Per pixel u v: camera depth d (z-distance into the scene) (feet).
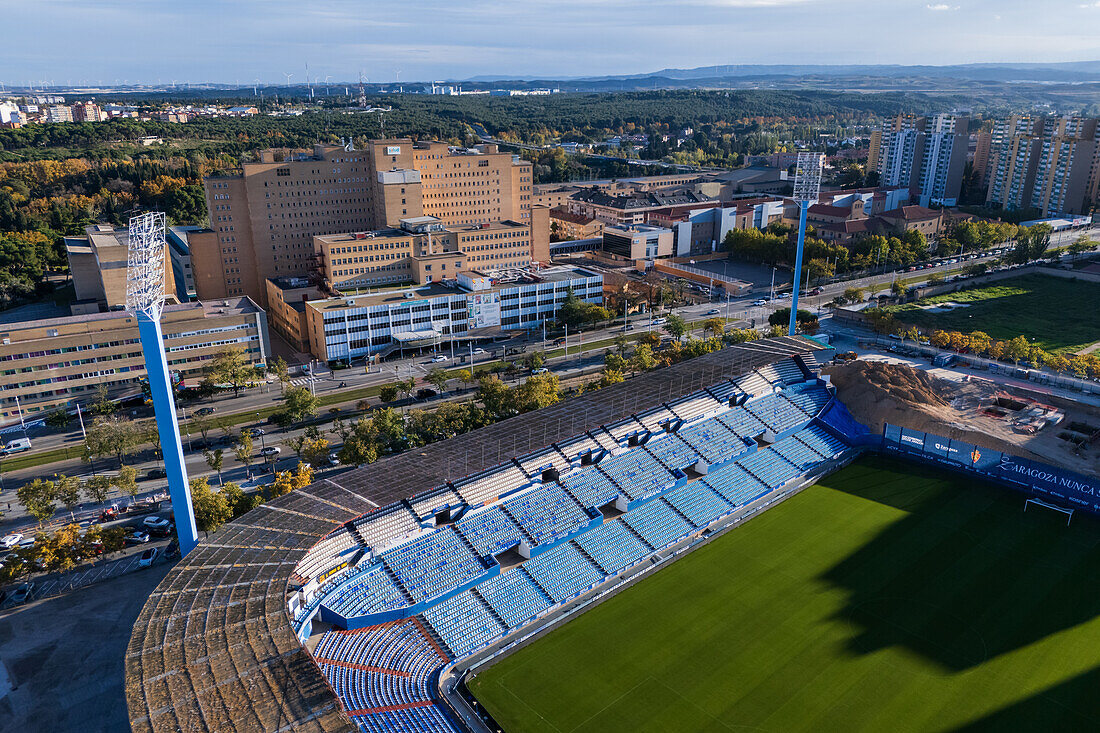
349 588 321.32
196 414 545.44
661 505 419.74
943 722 278.46
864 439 515.09
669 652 315.37
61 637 313.12
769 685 296.51
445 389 584.40
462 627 322.75
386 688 280.51
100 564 366.84
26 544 383.04
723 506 430.61
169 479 327.88
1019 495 451.53
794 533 410.11
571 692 291.17
